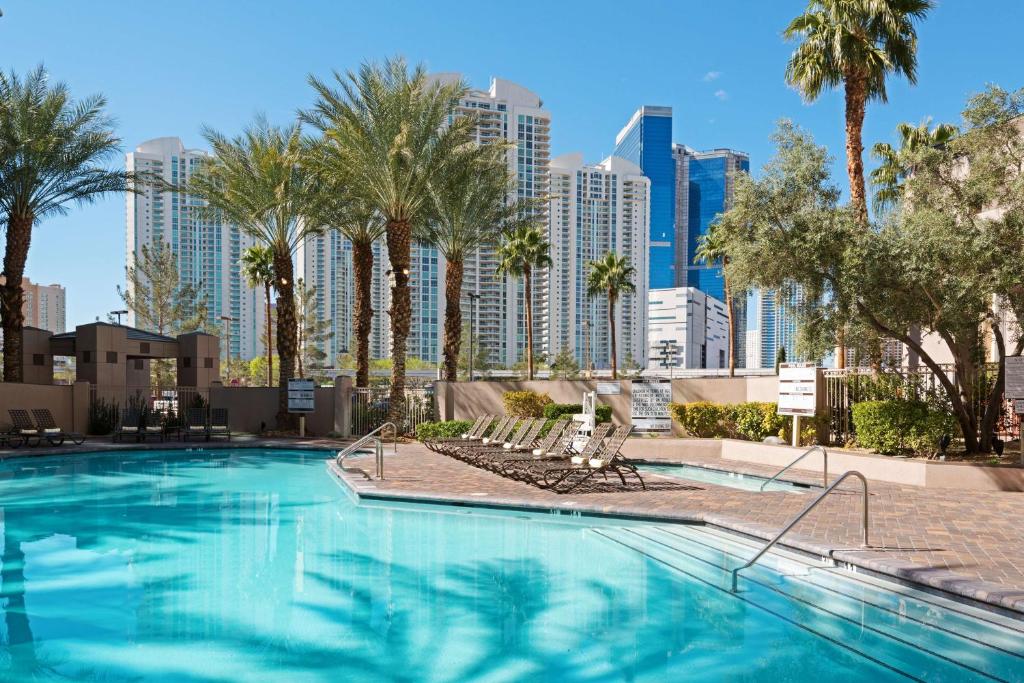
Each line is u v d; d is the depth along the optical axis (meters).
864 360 16.78
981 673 4.61
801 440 15.78
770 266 13.12
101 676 4.64
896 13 17.95
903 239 11.08
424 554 7.89
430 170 20.53
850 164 18.33
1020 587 5.60
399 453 17.80
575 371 67.19
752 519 8.67
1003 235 10.67
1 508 10.88
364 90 20.12
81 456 17.97
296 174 22.41
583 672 4.71
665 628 5.52
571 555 7.77
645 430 16.70
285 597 6.37
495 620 5.75
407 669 4.77
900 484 11.79
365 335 24.73
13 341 21.50
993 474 11.05
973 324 11.88
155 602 6.25
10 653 5.05
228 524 9.59
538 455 13.33
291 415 23.19
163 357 28.16
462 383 22.78
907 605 6.02
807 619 5.71
